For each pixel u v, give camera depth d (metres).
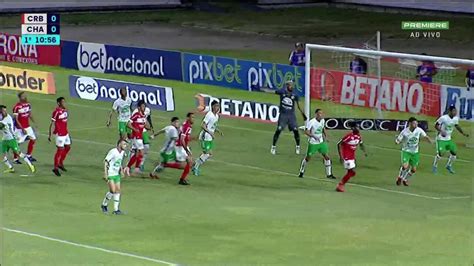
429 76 134.00
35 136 120.69
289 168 117.56
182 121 141.00
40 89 160.62
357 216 95.56
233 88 160.88
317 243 85.00
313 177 113.56
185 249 82.19
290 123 124.00
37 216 92.81
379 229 90.38
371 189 108.31
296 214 95.94
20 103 113.88
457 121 116.12
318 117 111.69
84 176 110.75
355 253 81.94
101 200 100.00
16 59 186.12
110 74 175.38
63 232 87.12
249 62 157.62
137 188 105.75
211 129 111.81
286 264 78.25
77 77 155.62
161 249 82.06
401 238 87.19
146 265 76.81
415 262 79.25
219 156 122.75
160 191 104.69
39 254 79.62
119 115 122.62
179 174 113.12
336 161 122.25
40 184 106.50
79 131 135.00
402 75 136.62
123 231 87.94
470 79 130.38
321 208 98.81
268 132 137.00
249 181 110.69
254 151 125.81
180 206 98.31
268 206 99.19
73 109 149.25
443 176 115.56
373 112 136.38
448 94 131.62
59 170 112.44
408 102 134.88
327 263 78.62
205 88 163.75
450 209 99.25
